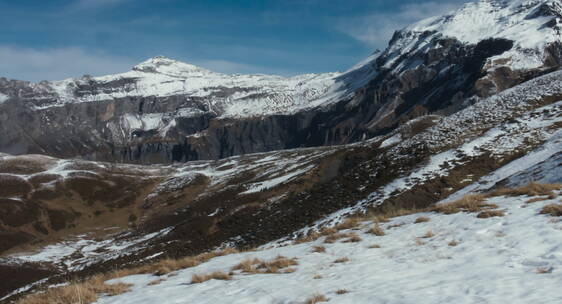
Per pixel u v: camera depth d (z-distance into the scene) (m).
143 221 121.75
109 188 147.50
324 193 68.44
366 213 47.75
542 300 8.24
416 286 10.28
